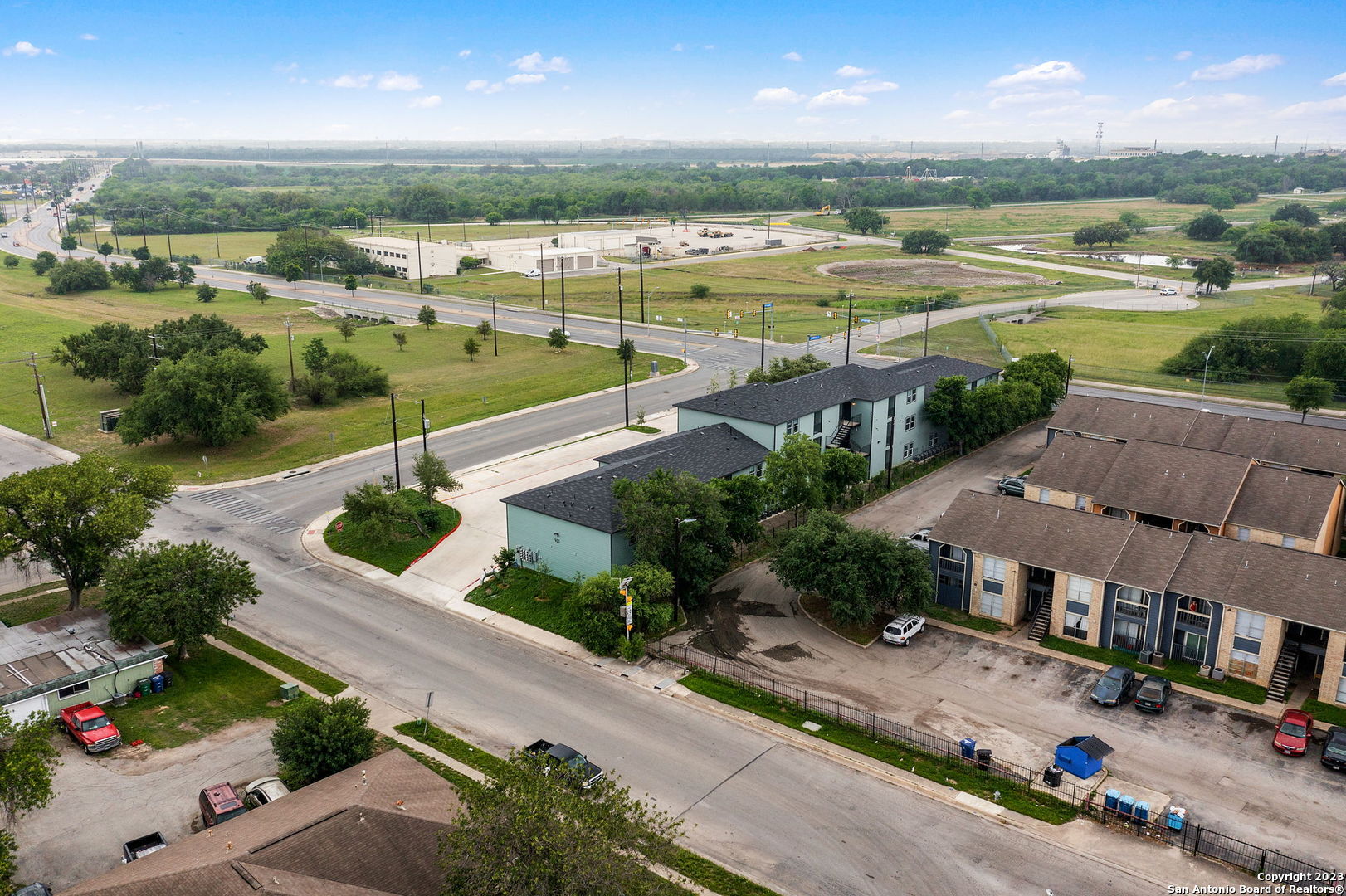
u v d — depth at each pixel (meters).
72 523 59.16
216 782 44.81
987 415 94.19
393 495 73.31
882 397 87.62
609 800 35.47
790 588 64.75
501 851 32.06
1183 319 170.62
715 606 64.25
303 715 44.28
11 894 35.56
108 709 51.19
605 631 56.69
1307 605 52.19
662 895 34.09
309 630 60.47
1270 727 49.75
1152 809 42.88
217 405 94.12
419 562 70.69
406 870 35.56
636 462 71.31
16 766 36.94
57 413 110.19
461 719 50.38
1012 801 43.84
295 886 32.91
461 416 109.00
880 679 55.00
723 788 44.69
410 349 146.12
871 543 59.62
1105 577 57.50
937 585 65.00
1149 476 71.00
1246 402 117.38
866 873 39.09
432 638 59.69
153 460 93.88
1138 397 120.25
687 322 169.12
